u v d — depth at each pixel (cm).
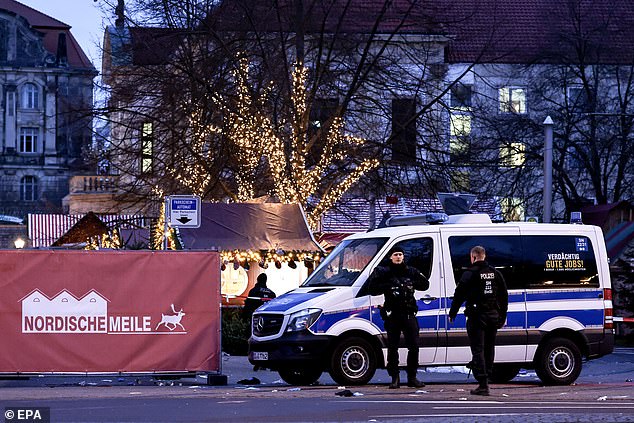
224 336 3875
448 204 3803
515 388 2542
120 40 5869
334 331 2542
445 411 1894
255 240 4247
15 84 16675
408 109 5572
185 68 5234
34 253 2542
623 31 8125
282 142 5259
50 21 16950
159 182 5444
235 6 5341
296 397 2209
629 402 2105
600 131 7394
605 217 6481
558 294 2678
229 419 1764
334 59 5397
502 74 8769
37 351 2533
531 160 7169
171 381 2653
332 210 5894
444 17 6400
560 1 9219
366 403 2059
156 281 2575
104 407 1956
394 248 2606
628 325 5550
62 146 16788
